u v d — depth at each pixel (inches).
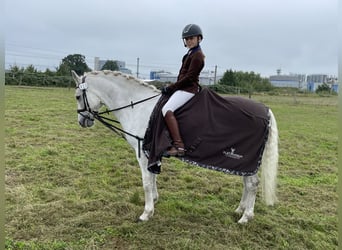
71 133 303.3
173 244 114.0
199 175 200.5
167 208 144.2
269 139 127.6
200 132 120.3
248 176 132.3
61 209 136.3
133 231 122.3
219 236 122.9
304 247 119.6
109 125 141.0
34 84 972.6
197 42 121.5
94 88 137.9
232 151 121.4
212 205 153.4
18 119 355.6
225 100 126.0
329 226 136.4
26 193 152.7
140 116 131.5
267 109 130.3
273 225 132.9
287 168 232.4
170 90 123.7
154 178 146.3
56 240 114.0
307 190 182.4
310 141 346.6
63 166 198.2
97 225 125.6
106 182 175.5
